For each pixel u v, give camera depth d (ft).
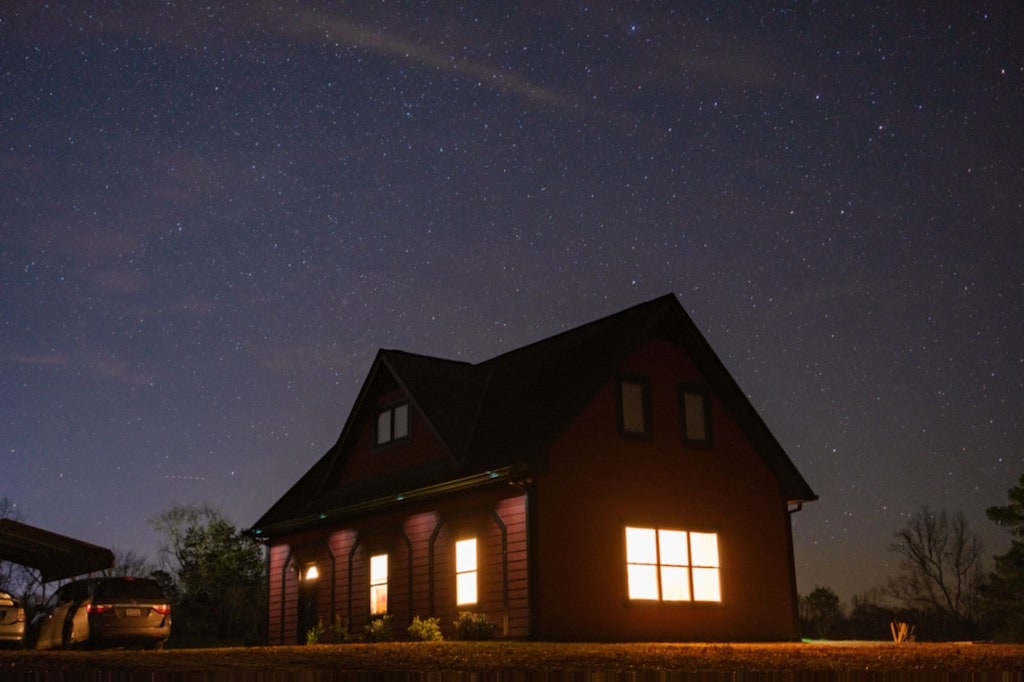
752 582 71.05
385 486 74.90
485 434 69.15
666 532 67.21
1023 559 106.93
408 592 71.10
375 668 33.55
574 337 76.48
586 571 62.49
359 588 76.74
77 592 66.54
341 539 80.18
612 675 26.91
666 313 71.87
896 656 40.09
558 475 62.85
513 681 27.04
